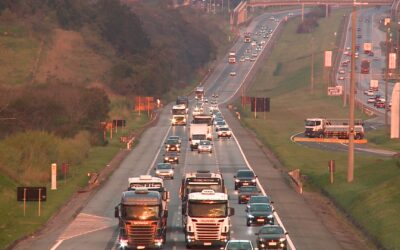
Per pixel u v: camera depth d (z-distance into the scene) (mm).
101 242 171625
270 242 157750
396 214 191375
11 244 170625
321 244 169250
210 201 163250
